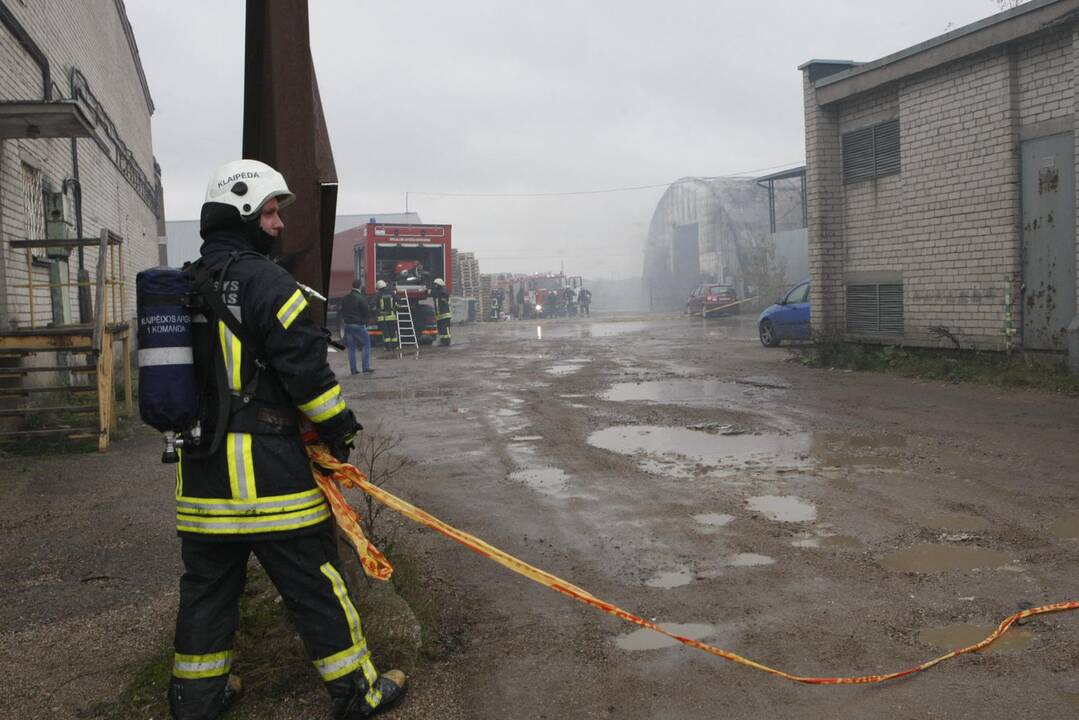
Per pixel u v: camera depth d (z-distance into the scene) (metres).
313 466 2.97
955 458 7.49
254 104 4.24
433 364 18.94
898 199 14.91
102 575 4.80
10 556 5.17
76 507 6.38
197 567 2.90
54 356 12.10
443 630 4.05
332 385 2.81
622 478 7.23
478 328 36.69
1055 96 12.02
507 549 5.34
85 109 9.81
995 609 4.18
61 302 12.87
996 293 12.99
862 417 9.79
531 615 4.25
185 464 2.86
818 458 7.73
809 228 16.56
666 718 3.20
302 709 3.17
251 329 2.79
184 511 2.85
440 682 3.46
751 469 7.39
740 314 37.19
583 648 3.84
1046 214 12.23
